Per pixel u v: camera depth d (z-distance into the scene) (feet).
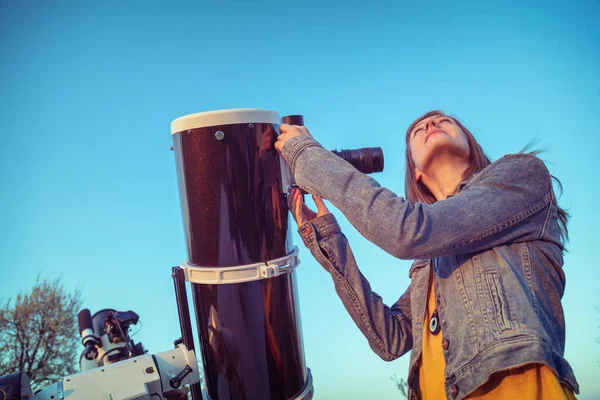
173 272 4.03
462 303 3.28
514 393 2.89
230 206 3.83
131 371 3.66
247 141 3.85
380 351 4.40
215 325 3.92
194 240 3.97
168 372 3.81
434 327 3.65
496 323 3.00
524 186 3.26
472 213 3.13
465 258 3.41
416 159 4.26
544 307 3.10
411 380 3.98
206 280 3.88
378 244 3.28
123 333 5.61
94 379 3.57
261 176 3.92
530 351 2.78
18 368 14.49
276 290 3.97
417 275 4.19
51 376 14.90
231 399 3.92
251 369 3.89
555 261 3.27
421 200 4.66
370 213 3.24
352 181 3.41
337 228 4.39
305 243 4.33
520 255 3.25
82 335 5.55
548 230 3.34
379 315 4.34
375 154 4.19
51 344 15.12
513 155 3.46
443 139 3.97
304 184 3.65
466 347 3.13
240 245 3.85
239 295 3.86
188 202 3.96
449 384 3.18
